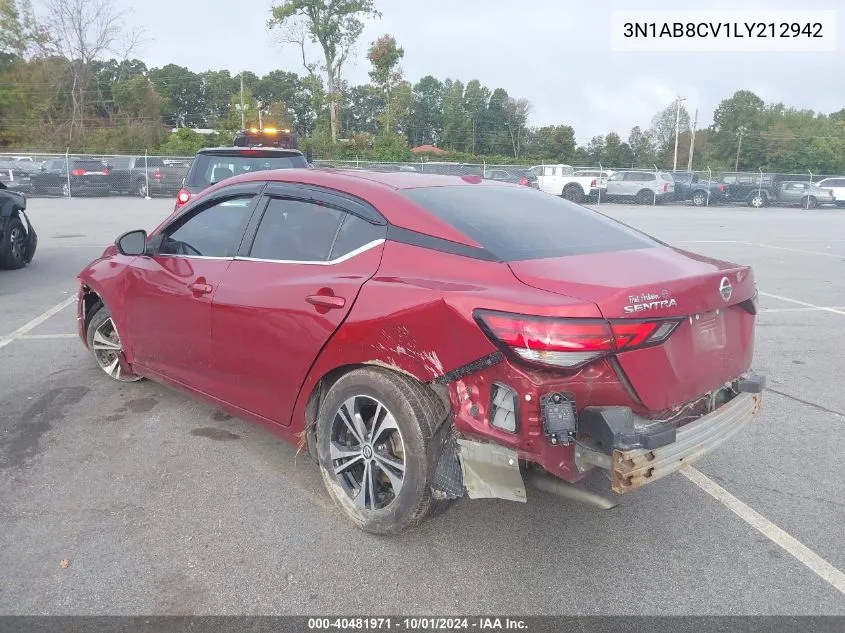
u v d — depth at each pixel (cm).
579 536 332
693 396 301
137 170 2811
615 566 309
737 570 307
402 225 324
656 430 276
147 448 418
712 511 358
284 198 380
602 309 262
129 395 502
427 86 9556
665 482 390
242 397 387
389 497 322
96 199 2697
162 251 445
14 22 5031
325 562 307
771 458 422
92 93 5288
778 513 357
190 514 345
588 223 374
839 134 6731
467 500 365
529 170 3409
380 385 304
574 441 271
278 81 9112
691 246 1509
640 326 268
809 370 601
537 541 327
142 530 329
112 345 513
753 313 340
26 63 5112
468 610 278
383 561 309
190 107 9850
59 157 2847
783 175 3528
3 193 1025
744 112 7106
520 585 294
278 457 409
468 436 287
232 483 377
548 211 376
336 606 279
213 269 398
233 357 383
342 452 333
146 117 5425
